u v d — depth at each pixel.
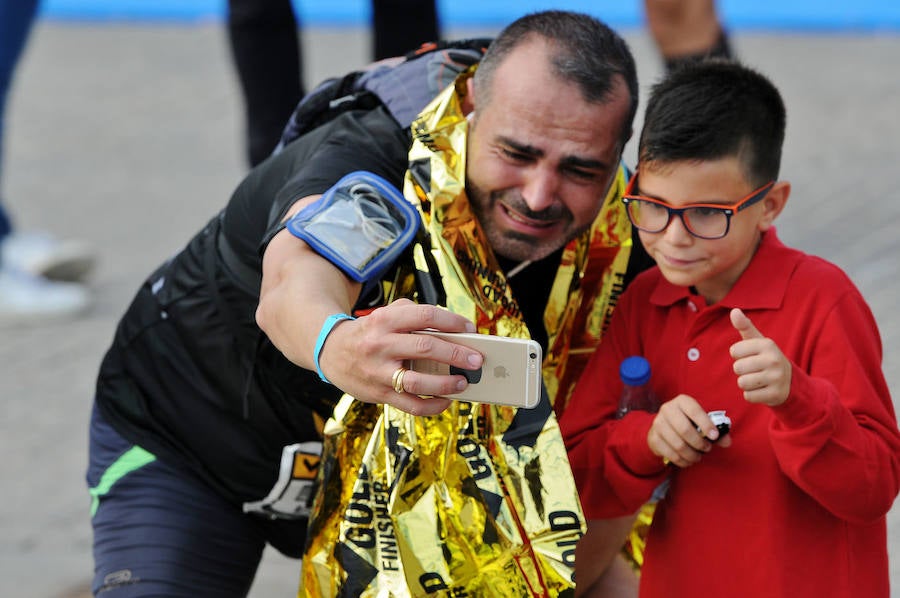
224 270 5.00
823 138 16.12
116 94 19.55
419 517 4.22
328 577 4.38
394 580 4.21
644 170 4.40
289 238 4.26
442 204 4.40
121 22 25.30
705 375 4.53
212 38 23.50
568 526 4.21
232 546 5.16
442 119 4.48
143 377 5.19
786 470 4.20
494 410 4.29
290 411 4.96
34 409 9.68
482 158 4.40
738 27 23.78
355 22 24.11
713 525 4.47
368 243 4.24
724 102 4.27
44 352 10.85
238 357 4.98
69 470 8.72
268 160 5.11
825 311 4.34
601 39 4.41
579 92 4.29
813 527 4.35
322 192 4.48
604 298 4.91
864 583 4.40
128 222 13.85
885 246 12.05
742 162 4.28
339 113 5.10
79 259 11.87
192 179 15.34
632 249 5.04
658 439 4.33
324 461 4.45
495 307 4.48
